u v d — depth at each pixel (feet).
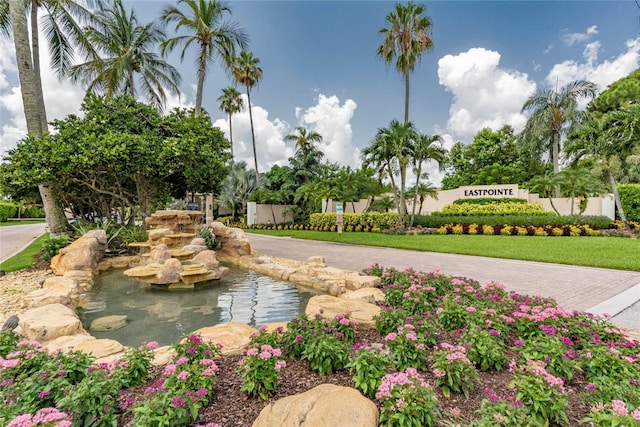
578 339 11.14
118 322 16.83
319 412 6.77
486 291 16.46
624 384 8.05
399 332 10.46
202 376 8.13
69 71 48.98
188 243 33.68
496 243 43.83
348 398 7.20
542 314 11.84
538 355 9.29
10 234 65.31
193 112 43.96
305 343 10.39
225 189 99.14
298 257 37.55
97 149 30.99
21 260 32.22
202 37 52.95
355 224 72.84
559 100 69.05
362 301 16.55
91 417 6.81
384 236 57.72
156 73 59.88
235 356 10.64
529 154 81.30
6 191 33.76
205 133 40.55
